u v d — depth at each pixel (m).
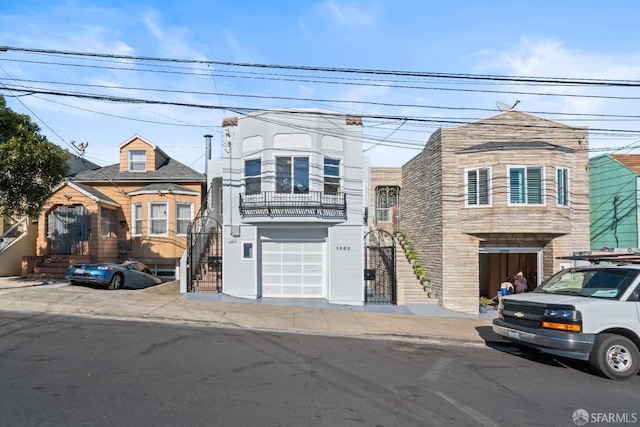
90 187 20.36
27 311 10.90
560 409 5.49
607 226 17.58
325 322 11.49
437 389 6.18
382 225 21.88
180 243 19.92
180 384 5.87
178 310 11.84
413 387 6.23
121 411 4.84
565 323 7.36
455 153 16.11
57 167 13.29
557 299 7.91
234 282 15.07
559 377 7.11
